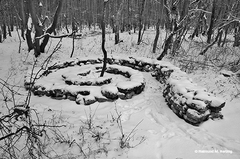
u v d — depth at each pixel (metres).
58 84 6.30
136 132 3.80
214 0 12.52
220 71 9.08
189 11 9.63
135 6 24.91
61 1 10.88
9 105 5.18
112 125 4.13
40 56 11.46
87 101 5.33
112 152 3.13
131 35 20.52
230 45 16.14
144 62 9.27
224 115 4.80
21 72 8.94
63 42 16.50
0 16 17.72
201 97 4.38
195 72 9.01
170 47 13.18
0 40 17.05
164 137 3.66
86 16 37.91
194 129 3.99
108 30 30.95
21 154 3.08
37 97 6.01
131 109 5.11
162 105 5.48
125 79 7.61
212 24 13.70
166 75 7.21
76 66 9.21
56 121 4.31
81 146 3.32
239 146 3.41
